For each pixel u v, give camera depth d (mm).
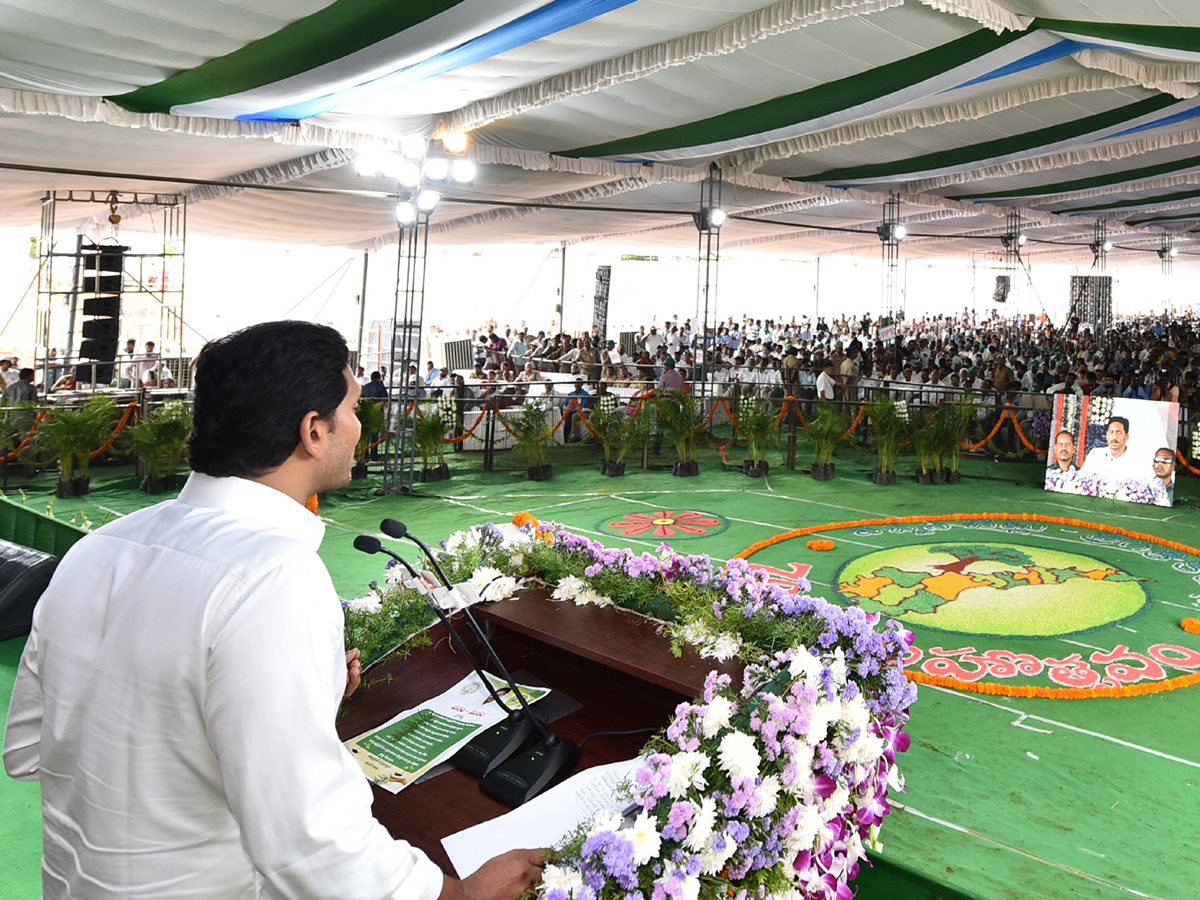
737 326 29719
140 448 10641
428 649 2941
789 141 12641
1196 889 3430
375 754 2436
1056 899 3330
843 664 2602
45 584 5754
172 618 1316
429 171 10750
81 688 1369
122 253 15359
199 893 1351
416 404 11500
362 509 10180
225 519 1428
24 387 12273
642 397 12594
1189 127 12578
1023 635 6262
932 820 3879
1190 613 6711
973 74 9117
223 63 7273
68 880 1387
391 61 7398
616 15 7297
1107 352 25000
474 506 10383
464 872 1979
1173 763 4449
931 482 11797
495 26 6781
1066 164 14086
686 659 2777
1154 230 25750
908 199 17750
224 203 15805
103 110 8484
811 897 2328
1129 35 7660
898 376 18609
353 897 1290
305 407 1472
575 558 3416
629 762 2316
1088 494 10938
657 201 17141
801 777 2201
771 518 9883
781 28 7223
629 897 1780
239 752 1252
